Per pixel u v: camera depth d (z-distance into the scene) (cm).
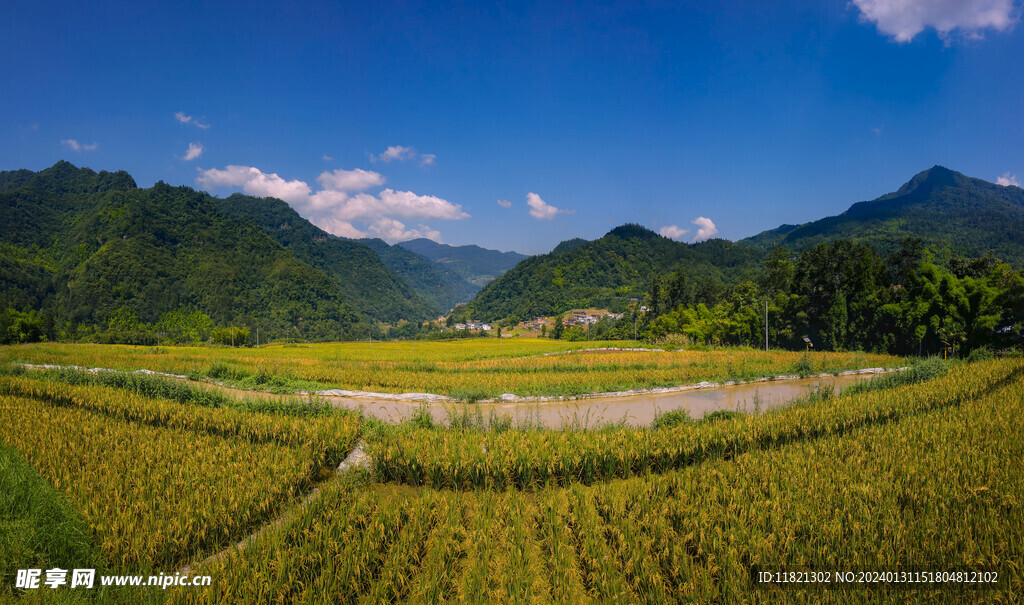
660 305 11300
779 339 7256
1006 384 2234
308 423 1731
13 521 952
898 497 1066
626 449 1444
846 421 1734
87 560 874
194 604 779
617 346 7181
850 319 6375
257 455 1394
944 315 5372
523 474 1369
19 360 4034
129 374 2506
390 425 1828
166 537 941
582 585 878
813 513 995
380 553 961
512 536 1036
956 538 880
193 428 1734
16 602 771
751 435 1598
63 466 1229
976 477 1112
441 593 832
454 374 3606
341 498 1165
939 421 1595
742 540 933
